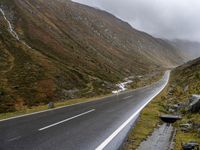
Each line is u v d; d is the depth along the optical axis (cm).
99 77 10812
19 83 7294
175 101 3159
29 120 1756
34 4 17800
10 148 1049
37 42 11919
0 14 12888
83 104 3053
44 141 1198
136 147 1236
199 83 4259
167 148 1243
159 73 17612
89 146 1167
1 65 8381
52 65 9594
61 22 18312
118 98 4084
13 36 11262
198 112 2089
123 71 15950
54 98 6806
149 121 1972
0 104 5691
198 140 1393
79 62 12231
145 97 4231
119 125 1722
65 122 1731
